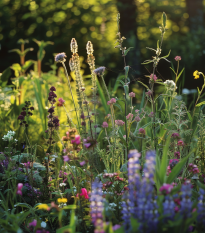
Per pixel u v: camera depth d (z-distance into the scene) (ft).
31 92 17.02
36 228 5.50
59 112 12.35
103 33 33.91
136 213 4.67
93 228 5.89
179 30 36.96
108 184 6.36
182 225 4.58
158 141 7.56
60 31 36.40
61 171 7.92
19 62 34.06
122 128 10.14
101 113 12.67
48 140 7.71
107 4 35.60
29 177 7.27
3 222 5.10
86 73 30.42
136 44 24.85
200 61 23.09
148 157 4.51
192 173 6.43
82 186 7.16
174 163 6.43
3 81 14.52
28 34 36.27
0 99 13.26
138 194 4.61
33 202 7.24
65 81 18.78
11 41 35.04
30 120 11.35
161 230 4.57
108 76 23.31
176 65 23.07
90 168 6.61
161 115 8.59
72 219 4.56
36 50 34.76
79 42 35.17
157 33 33.14
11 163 7.36
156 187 5.93
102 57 30.14
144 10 31.50
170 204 4.60
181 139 7.53
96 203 4.95
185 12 35.96
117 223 5.45
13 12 37.14
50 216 6.56
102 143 9.75
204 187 5.34
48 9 36.70
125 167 7.15
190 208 4.51
